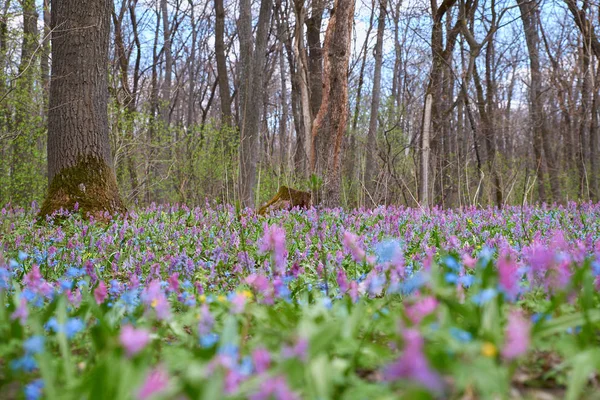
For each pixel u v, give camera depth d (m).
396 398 1.56
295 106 25.86
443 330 1.86
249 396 1.42
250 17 19.33
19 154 13.88
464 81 17.70
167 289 3.36
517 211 10.16
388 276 3.19
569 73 19.08
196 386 1.53
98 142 10.35
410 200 14.36
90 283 4.04
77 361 2.36
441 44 17.58
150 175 16.97
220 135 16.91
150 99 19.72
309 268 5.02
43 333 2.72
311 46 19.14
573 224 8.05
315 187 3.87
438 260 5.12
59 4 10.21
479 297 2.05
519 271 2.72
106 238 6.78
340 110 12.86
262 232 7.24
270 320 2.49
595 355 1.80
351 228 7.72
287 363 1.62
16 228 8.34
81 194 9.99
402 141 19.31
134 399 1.42
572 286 2.36
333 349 2.11
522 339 1.55
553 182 20.78
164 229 8.03
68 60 10.18
